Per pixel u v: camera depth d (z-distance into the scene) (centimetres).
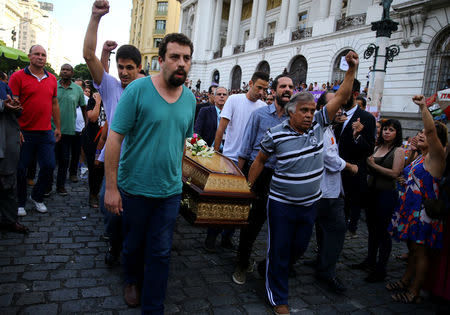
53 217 446
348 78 271
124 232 255
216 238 429
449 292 273
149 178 228
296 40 2481
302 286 329
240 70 3247
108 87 314
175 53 215
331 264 325
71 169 662
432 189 299
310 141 273
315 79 2256
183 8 4375
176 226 470
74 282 288
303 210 282
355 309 294
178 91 235
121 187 237
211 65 3712
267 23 3231
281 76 337
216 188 288
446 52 1482
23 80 424
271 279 283
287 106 277
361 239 497
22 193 440
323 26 2225
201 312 265
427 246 303
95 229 418
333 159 310
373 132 356
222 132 410
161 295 237
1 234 373
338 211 322
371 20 1864
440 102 361
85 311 249
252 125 350
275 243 281
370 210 362
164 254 236
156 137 224
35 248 348
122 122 219
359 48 1947
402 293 317
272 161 318
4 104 344
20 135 414
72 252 346
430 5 1486
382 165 357
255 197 299
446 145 310
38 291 269
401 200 325
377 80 1109
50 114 453
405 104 1611
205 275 329
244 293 302
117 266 326
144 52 5491
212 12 3866
